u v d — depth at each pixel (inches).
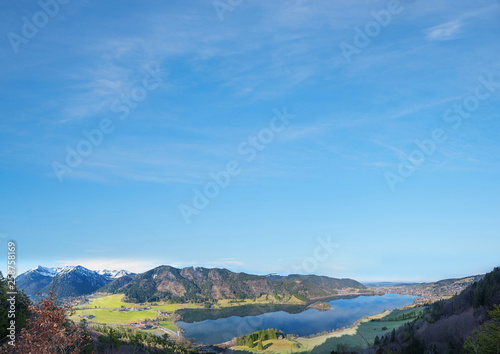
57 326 1026.1
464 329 5221.5
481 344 2477.9
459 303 6594.5
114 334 4790.8
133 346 5182.1
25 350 995.9
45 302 1032.2
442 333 5344.5
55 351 1024.2
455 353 4284.0
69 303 1072.8
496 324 2404.0
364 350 5782.5
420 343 5004.9
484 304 5831.7
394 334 5979.3
